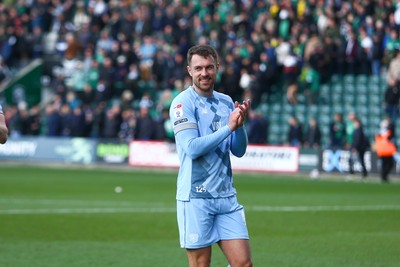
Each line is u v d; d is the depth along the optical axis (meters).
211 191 17.12
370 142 70.31
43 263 25.19
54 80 83.06
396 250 27.83
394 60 68.25
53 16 87.69
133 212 38.16
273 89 75.31
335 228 33.25
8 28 84.94
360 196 46.91
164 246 28.64
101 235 31.03
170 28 77.19
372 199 45.06
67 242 29.36
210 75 17.30
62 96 78.81
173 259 26.08
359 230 32.72
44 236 30.70
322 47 71.62
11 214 37.00
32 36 84.62
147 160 71.19
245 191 49.84
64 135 75.00
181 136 17.14
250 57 72.00
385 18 72.25
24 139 76.25
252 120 67.50
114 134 72.94
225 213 17.23
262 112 74.00
